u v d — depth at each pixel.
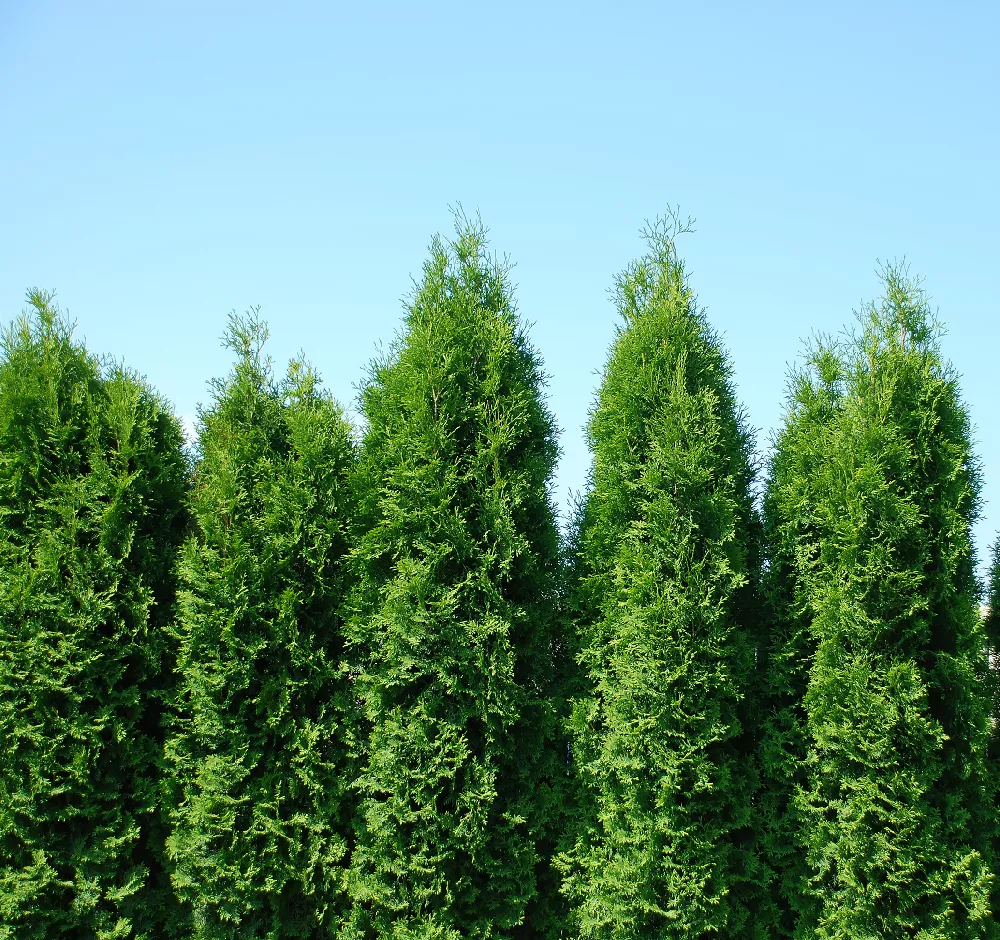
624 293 11.34
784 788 10.03
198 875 9.86
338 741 10.62
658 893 9.20
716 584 9.72
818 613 10.02
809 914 9.54
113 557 10.36
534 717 10.14
